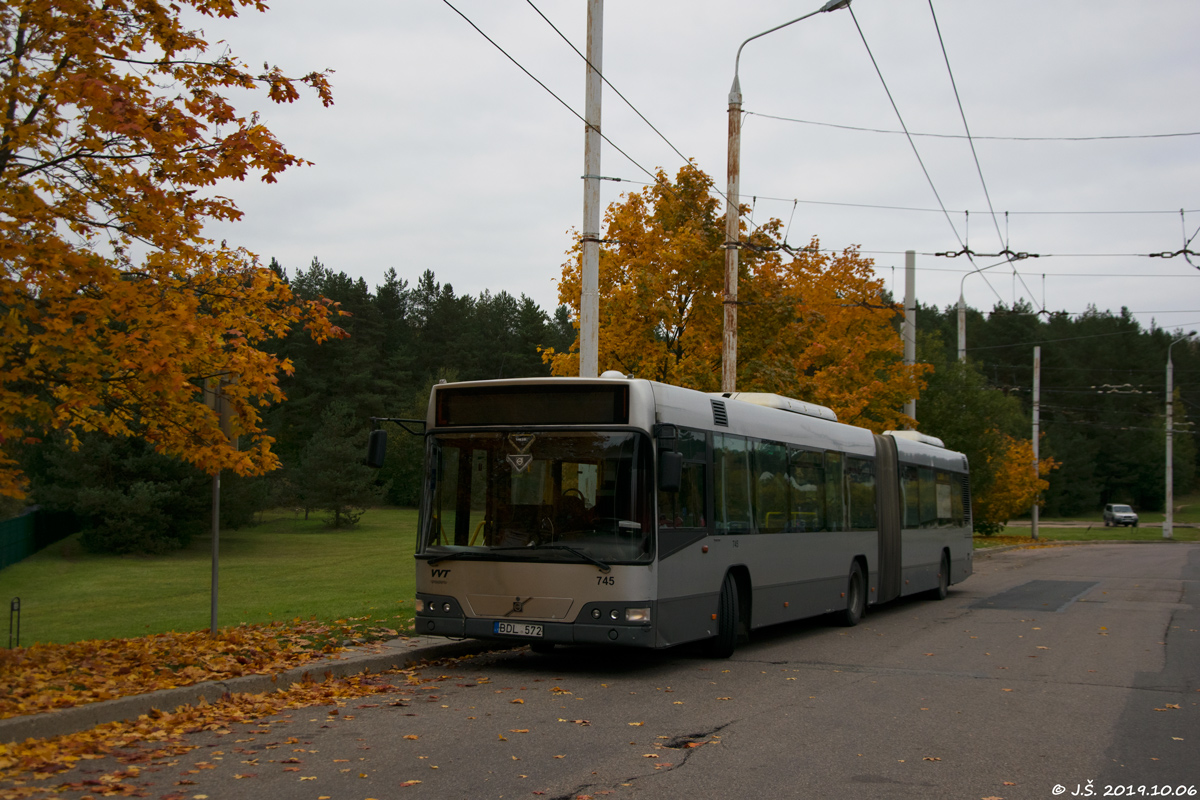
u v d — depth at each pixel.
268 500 58.88
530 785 6.22
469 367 95.56
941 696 9.80
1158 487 108.88
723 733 7.92
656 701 9.29
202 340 9.06
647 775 6.54
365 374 82.56
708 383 23.67
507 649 13.05
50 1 8.41
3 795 5.69
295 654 10.62
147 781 6.14
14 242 8.21
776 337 25.73
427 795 5.96
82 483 45.84
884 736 7.94
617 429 10.67
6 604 27.70
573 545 10.50
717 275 24.47
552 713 8.56
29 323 8.84
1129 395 111.00
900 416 32.34
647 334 23.89
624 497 10.52
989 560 39.50
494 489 10.92
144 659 9.92
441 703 8.93
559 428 10.82
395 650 11.18
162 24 9.29
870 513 17.97
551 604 10.45
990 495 49.03
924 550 20.97
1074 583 26.97
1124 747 7.70
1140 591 24.08
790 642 14.35
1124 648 13.61
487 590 10.70
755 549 13.19
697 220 24.73
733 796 6.12
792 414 15.09
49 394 9.26
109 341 8.74
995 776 6.74
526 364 98.50
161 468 46.88
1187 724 8.59
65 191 9.06
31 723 6.97
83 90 8.23
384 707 8.66
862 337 31.25
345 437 71.94
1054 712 9.05
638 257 24.08
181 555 47.25
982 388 45.84
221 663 9.77
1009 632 15.59
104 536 45.81
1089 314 115.75
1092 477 107.50
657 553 10.52
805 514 15.08
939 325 118.56
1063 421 108.94
